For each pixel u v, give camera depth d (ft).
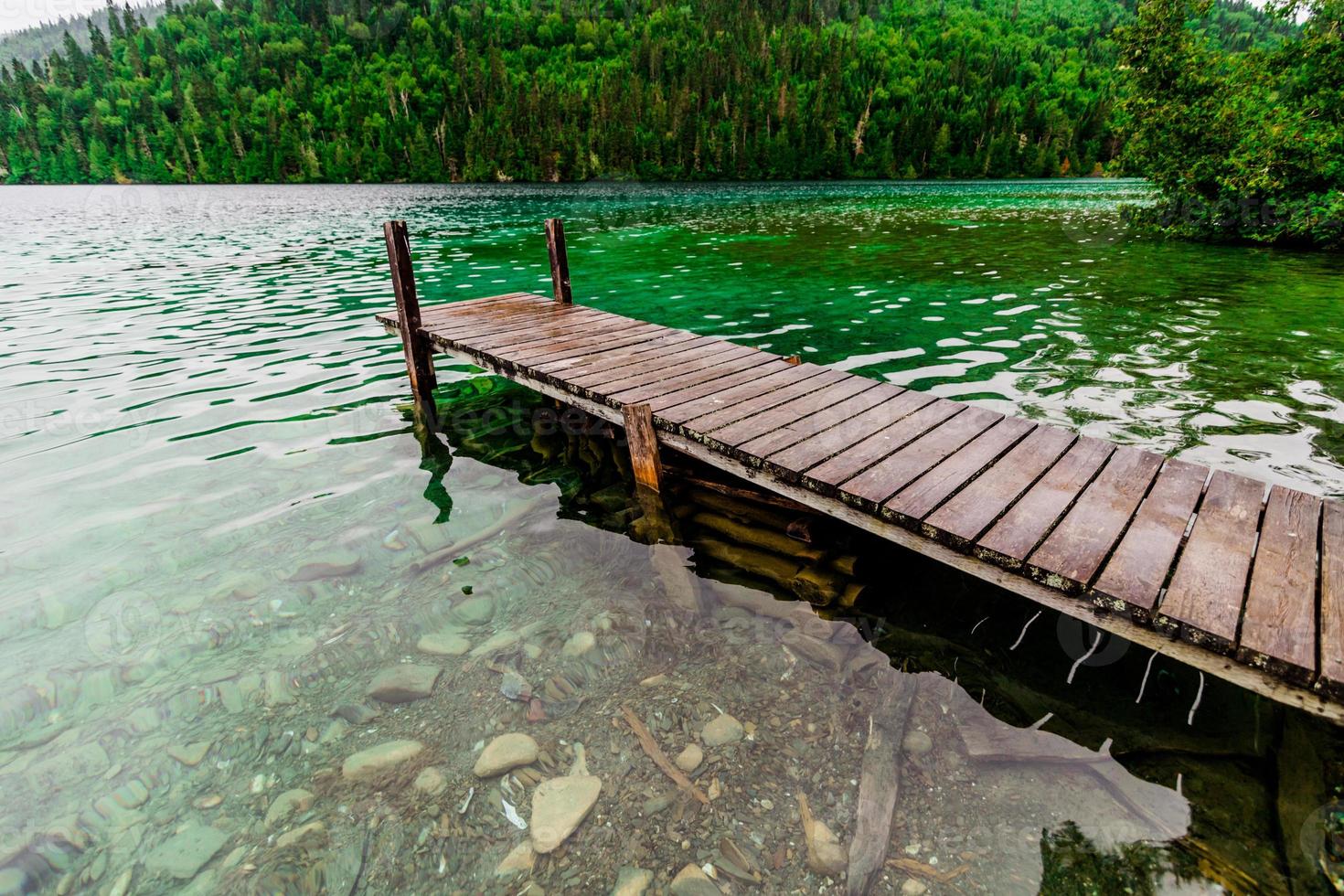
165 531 19.61
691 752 12.03
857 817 10.61
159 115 505.25
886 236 86.84
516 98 400.26
